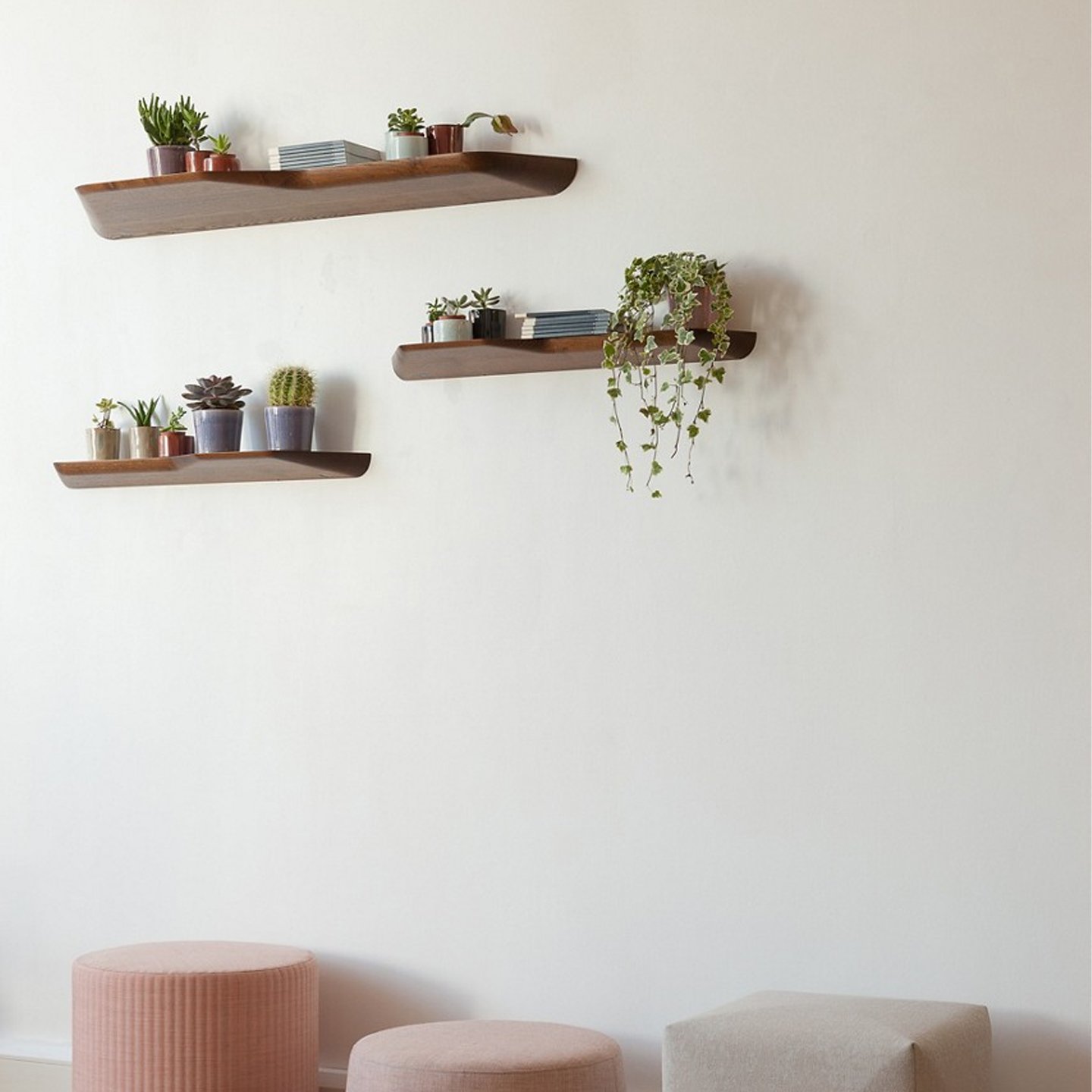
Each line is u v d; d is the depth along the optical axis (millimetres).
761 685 3387
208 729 3893
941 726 3242
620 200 3529
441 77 3693
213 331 3910
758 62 3418
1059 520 3166
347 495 3779
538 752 3576
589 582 3543
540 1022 3455
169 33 3959
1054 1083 3135
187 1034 3355
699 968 3418
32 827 4055
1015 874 3180
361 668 3752
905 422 3283
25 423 4094
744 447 3414
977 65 3244
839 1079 2736
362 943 3723
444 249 3693
